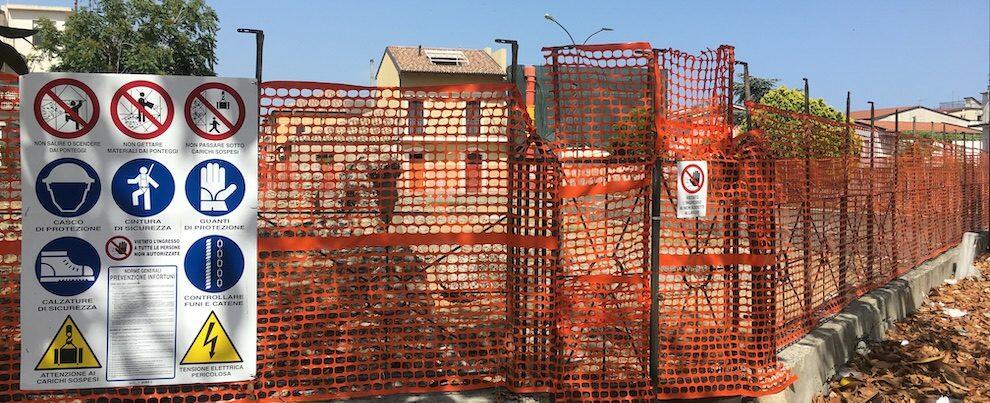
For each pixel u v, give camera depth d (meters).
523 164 3.84
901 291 7.39
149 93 3.38
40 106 3.28
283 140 3.64
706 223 4.31
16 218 3.46
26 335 3.34
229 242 3.50
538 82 3.92
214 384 3.72
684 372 4.23
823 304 5.84
